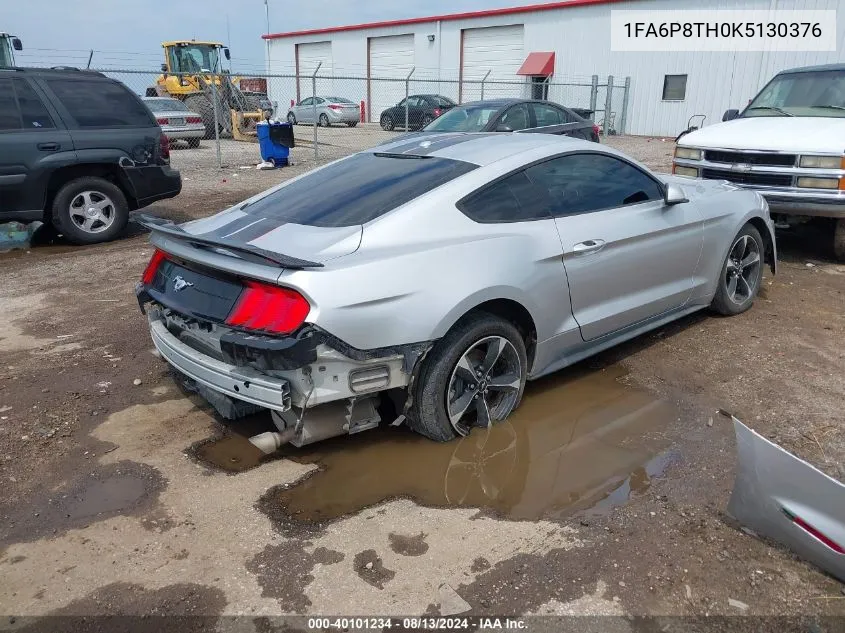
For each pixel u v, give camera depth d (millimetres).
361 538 2830
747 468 2715
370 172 3896
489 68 30906
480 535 2848
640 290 4371
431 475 3291
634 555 2703
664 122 25438
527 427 3742
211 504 3064
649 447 3537
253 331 2924
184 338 3453
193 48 25531
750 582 2545
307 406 2984
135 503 3072
